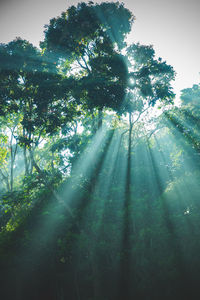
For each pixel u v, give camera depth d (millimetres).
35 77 11938
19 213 10703
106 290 8344
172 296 6621
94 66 12914
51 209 9789
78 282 9211
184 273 6883
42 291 8430
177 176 12797
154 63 12141
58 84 12164
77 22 12016
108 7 12164
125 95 12109
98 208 9859
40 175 12984
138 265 7836
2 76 11812
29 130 12039
